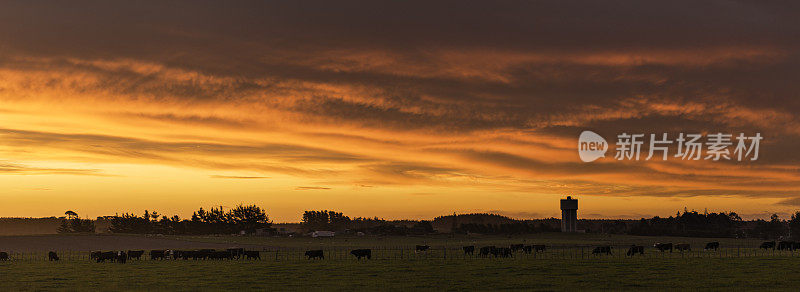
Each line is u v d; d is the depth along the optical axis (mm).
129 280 64250
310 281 61875
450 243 186375
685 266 76062
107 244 192125
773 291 52719
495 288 55875
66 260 102250
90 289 56844
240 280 63281
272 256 108688
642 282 59344
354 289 55469
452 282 60312
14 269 79812
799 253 111438
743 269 71688
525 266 77188
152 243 195750
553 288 55531
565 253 115688
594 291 53375
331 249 142625
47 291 55625
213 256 100125
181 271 74250
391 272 70312
